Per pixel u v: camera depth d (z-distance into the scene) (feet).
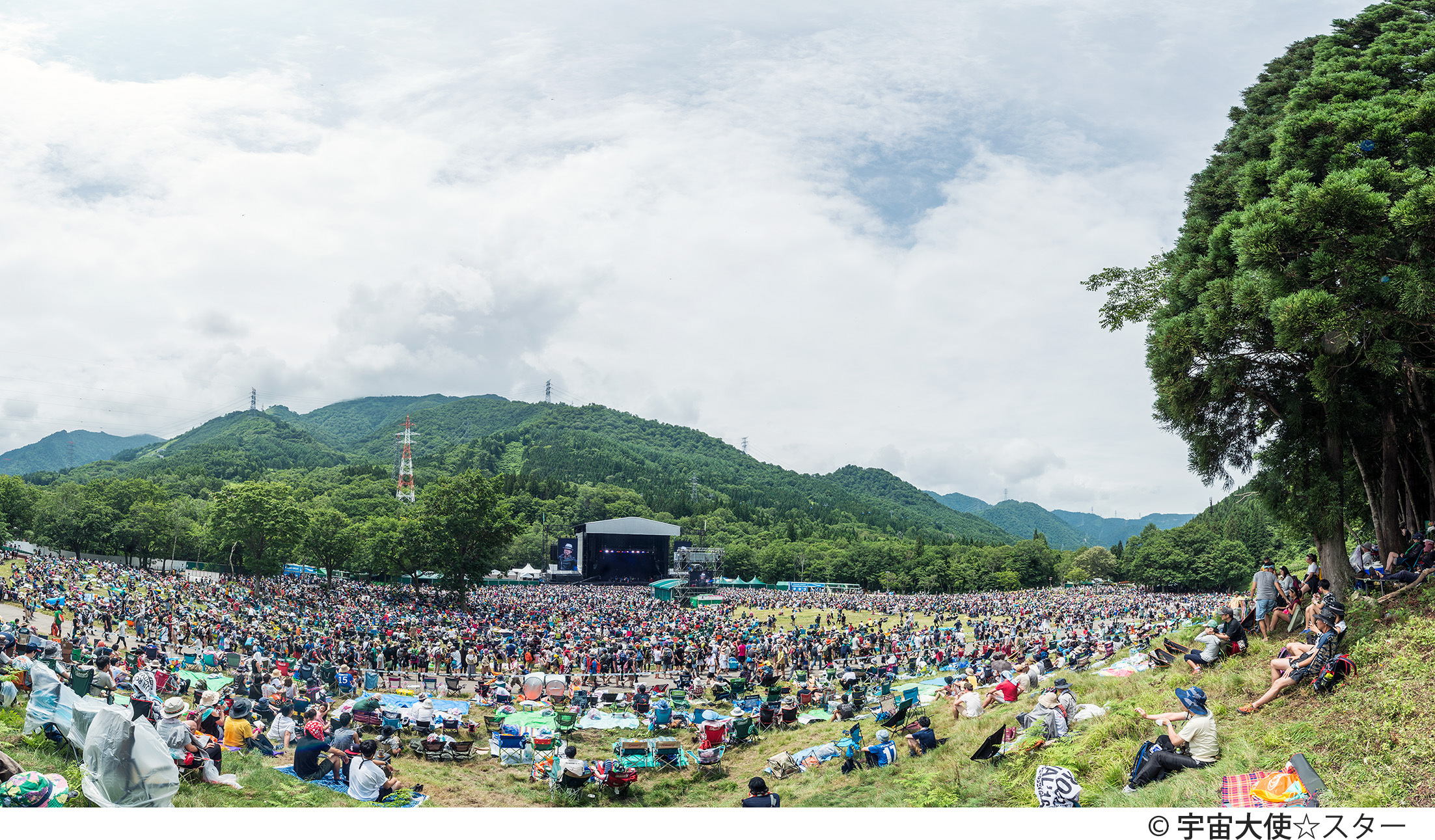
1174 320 64.95
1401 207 48.44
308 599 244.83
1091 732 53.11
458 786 62.34
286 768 52.95
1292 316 51.62
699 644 151.12
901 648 156.25
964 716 72.69
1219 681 56.49
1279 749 42.83
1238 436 72.69
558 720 76.23
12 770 34.73
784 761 66.54
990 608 309.42
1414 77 62.75
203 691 82.79
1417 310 50.03
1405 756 37.40
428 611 238.68
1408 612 51.31
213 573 380.37
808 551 599.16
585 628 188.96
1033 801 46.01
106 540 376.68
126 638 130.62
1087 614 256.11
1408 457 75.77
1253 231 55.11
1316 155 58.23
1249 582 432.25
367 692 101.76
